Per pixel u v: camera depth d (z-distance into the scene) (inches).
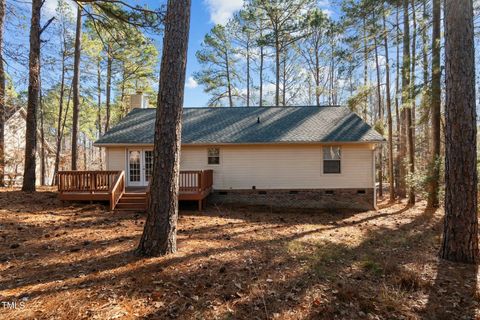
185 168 488.7
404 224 348.2
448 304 145.2
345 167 476.4
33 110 426.3
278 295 148.6
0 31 370.6
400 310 139.2
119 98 956.0
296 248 227.6
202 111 593.3
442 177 434.6
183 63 197.8
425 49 409.4
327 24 709.9
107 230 266.2
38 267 171.8
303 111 566.9
